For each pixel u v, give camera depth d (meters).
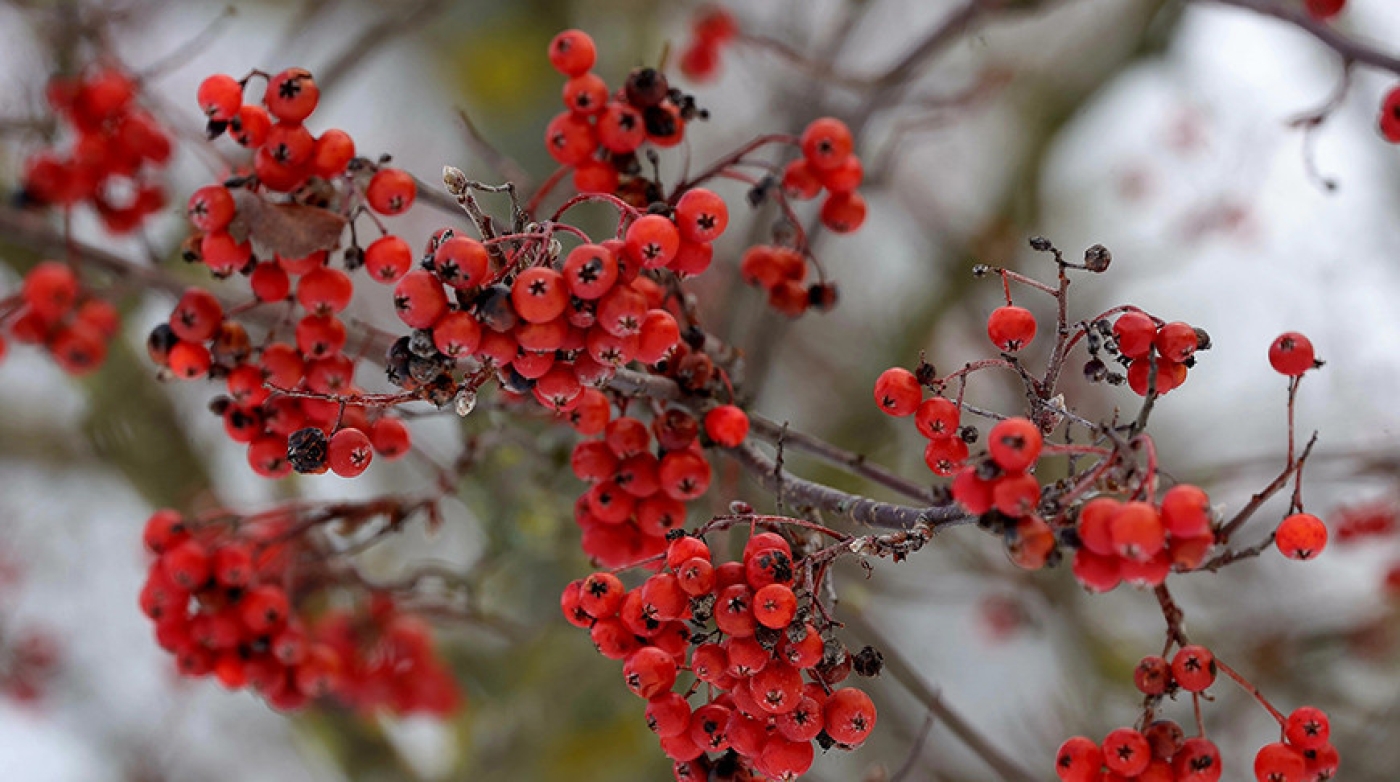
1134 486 1.51
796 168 2.24
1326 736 1.74
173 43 4.66
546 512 3.13
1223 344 4.73
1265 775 1.74
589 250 1.51
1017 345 1.74
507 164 2.58
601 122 2.00
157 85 4.40
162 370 1.99
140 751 4.63
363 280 4.34
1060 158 4.76
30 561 4.77
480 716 4.09
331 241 1.84
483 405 2.33
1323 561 4.41
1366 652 4.06
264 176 1.87
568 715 4.02
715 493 2.62
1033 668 4.84
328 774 4.63
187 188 3.78
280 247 1.82
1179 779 1.72
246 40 4.89
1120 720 4.09
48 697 4.66
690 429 1.93
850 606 3.05
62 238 2.73
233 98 1.84
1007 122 5.00
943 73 4.82
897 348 4.28
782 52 3.27
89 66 2.80
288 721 4.05
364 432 2.00
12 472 4.65
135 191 2.87
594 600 1.64
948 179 5.18
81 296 2.85
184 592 2.36
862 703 1.59
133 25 4.17
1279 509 4.29
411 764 3.92
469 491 3.14
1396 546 3.97
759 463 2.05
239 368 1.96
